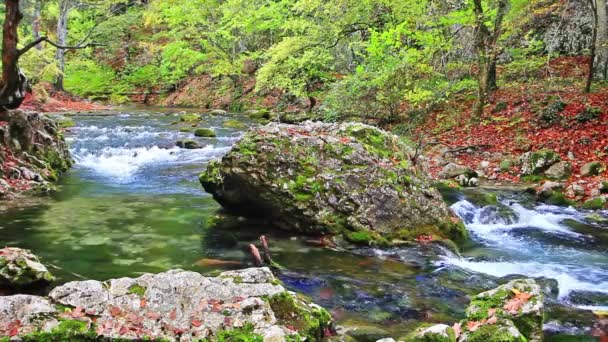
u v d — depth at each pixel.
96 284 3.79
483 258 6.27
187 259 5.83
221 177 7.31
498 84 17.64
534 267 5.92
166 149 14.34
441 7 14.94
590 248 6.72
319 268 5.64
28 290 4.68
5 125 9.95
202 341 3.37
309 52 16.67
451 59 15.91
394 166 7.14
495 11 13.91
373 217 6.64
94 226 7.09
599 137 11.38
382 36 13.05
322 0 15.79
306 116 19.02
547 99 14.40
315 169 6.94
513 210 8.20
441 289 5.10
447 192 9.44
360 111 15.93
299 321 3.71
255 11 21.77
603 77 15.98
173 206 8.30
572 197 9.15
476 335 3.50
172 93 33.78
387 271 5.59
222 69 27.39
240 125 19.45
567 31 19.17
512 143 12.55
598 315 4.48
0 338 3.27
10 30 9.31
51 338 3.33
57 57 30.03
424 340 3.54
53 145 11.32
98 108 26.94
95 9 32.81
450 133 14.41
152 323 3.49
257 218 7.41
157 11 32.62
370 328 4.11
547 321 4.34
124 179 10.62
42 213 7.71
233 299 3.72
